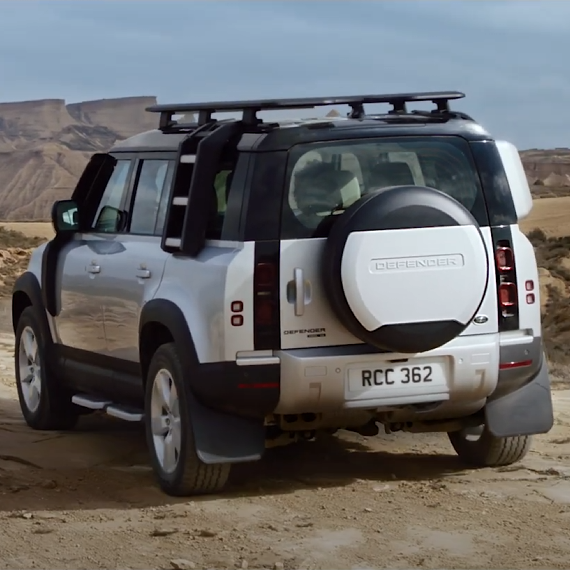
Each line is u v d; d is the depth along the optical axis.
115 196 9.10
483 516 6.88
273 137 7.18
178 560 5.94
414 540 6.35
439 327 7.14
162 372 7.74
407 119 7.70
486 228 7.52
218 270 7.16
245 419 7.40
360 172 7.40
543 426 7.89
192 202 7.41
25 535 6.67
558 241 55.34
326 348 7.20
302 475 8.34
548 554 6.00
